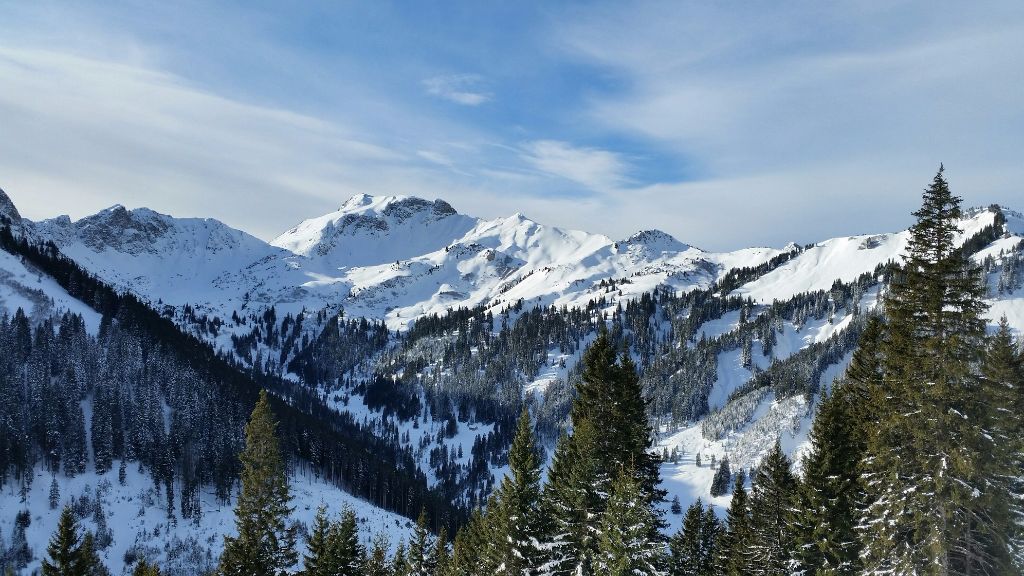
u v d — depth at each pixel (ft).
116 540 347.56
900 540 79.30
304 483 458.50
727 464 541.75
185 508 381.81
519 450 111.14
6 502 353.31
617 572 83.51
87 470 407.44
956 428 74.02
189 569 328.08
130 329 577.43
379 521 410.11
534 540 104.37
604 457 101.55
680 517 488.44
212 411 492.54
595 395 105.50
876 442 81.61
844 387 113.70
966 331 75.97
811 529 104.01
